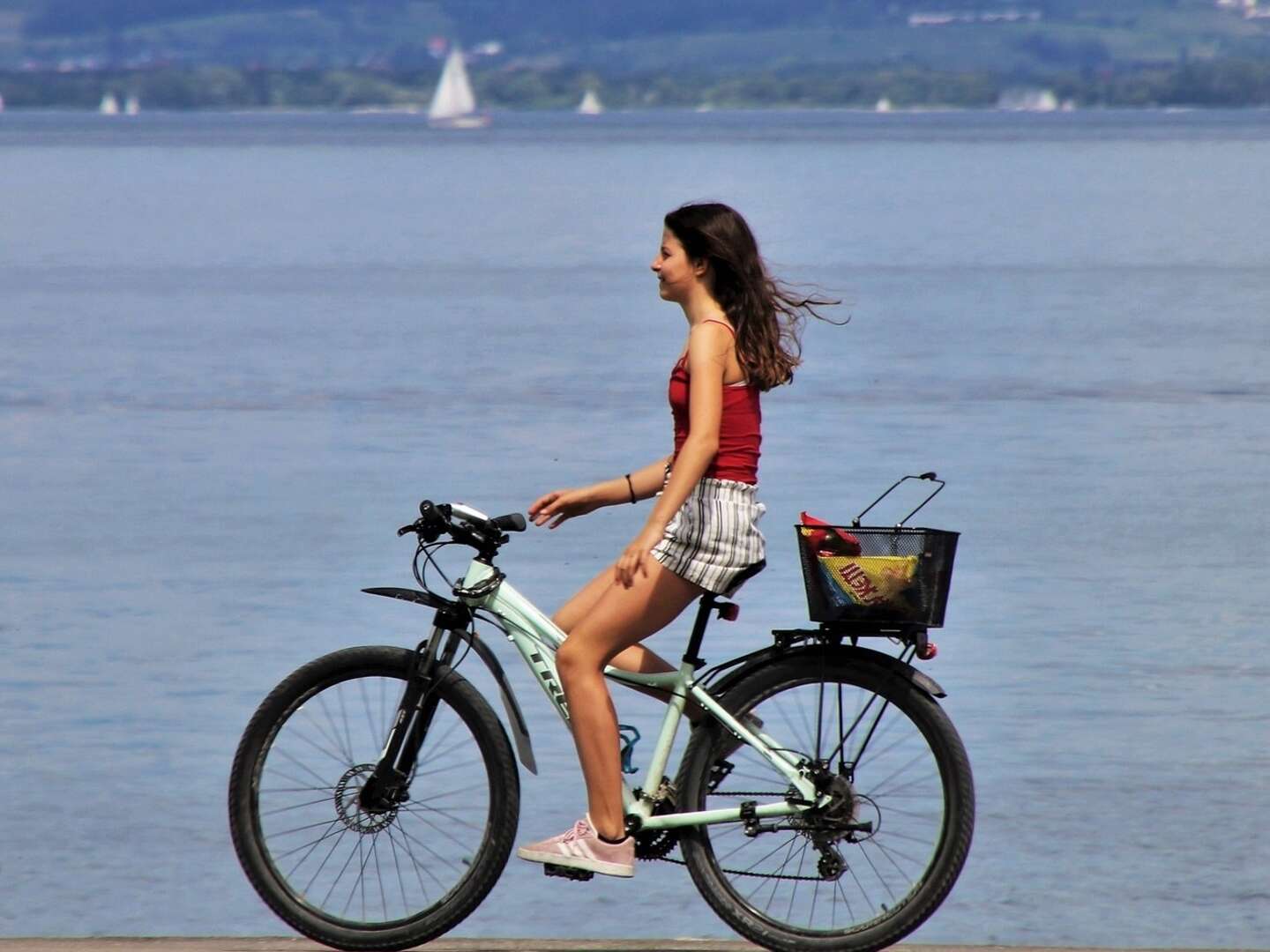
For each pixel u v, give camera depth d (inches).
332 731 836.6
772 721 783.7
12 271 6756.9
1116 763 1193.4
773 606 1608.0
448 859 962.1
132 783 1175.0
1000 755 1212.5
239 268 6860.2
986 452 2536.9
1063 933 937.5
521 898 1013.8
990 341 4185.5
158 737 1267.2
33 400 3223.4
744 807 776.3
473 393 3265.3
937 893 767.7
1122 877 1006.4
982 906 970.1
